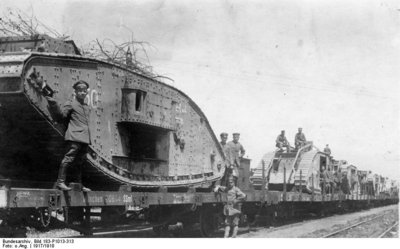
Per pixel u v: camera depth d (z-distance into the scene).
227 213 11.68
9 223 7.80
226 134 15.38
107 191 8.94
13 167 8.91
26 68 7.26
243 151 15.98
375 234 14.77
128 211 10.85
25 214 7.73
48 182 9.37
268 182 21.77
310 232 14.73
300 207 21.22
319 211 22.86
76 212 8.98
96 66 8.93
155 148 10.96
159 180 11.11
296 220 20.31
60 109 7.85
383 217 22.36
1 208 6.83
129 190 9.70
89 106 8.72
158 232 12.52
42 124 7.77
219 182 14.33
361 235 14.39
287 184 21.56
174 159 11.93
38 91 7.49
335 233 14.38
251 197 15.05
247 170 16.41
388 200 41.34
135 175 10.12
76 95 7.98
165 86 11.32
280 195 17.56
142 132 10.39
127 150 9.94
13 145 8.42
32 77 7.40
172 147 11.83
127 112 9.64
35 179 9.39
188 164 12.67
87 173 8.91
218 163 14.44
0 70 7.16
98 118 8.98
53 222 7.97
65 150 8.30
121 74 9.68
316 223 18.81
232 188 11.83
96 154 8.81
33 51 8.03
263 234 13.97
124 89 9.69
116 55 10.79
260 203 16.19
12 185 8.90
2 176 8.88
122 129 9.76
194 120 13.11
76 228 8.55
